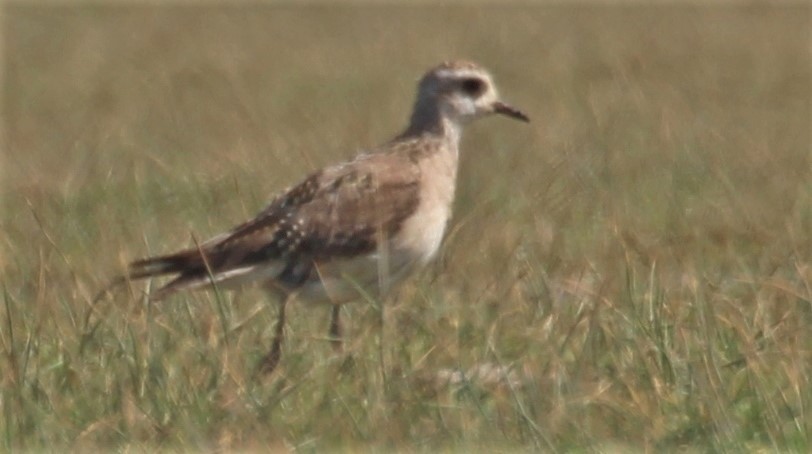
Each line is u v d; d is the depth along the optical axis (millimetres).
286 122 68125
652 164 51219
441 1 116812
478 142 57688
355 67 90000
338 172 35625
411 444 27984
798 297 34219
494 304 34375
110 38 102750
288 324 34594
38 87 82812
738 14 110688
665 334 31594
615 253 38812
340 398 29391
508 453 27609
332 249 34719
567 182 46375
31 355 31375
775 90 78000
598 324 31938
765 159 53344
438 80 37875
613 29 103000
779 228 41938
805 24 106688
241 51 96750
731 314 32906
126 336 31406
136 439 28172
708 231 41594
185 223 43375
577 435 28141
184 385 29766
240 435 28047
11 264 38844
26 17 111438
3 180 54188
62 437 28547
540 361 31172
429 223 36094
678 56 90938
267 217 34688
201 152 58062
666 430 28500
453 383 30156
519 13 111375
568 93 73312
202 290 34719
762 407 28891
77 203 46938
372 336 32844
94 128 67438
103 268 39094
